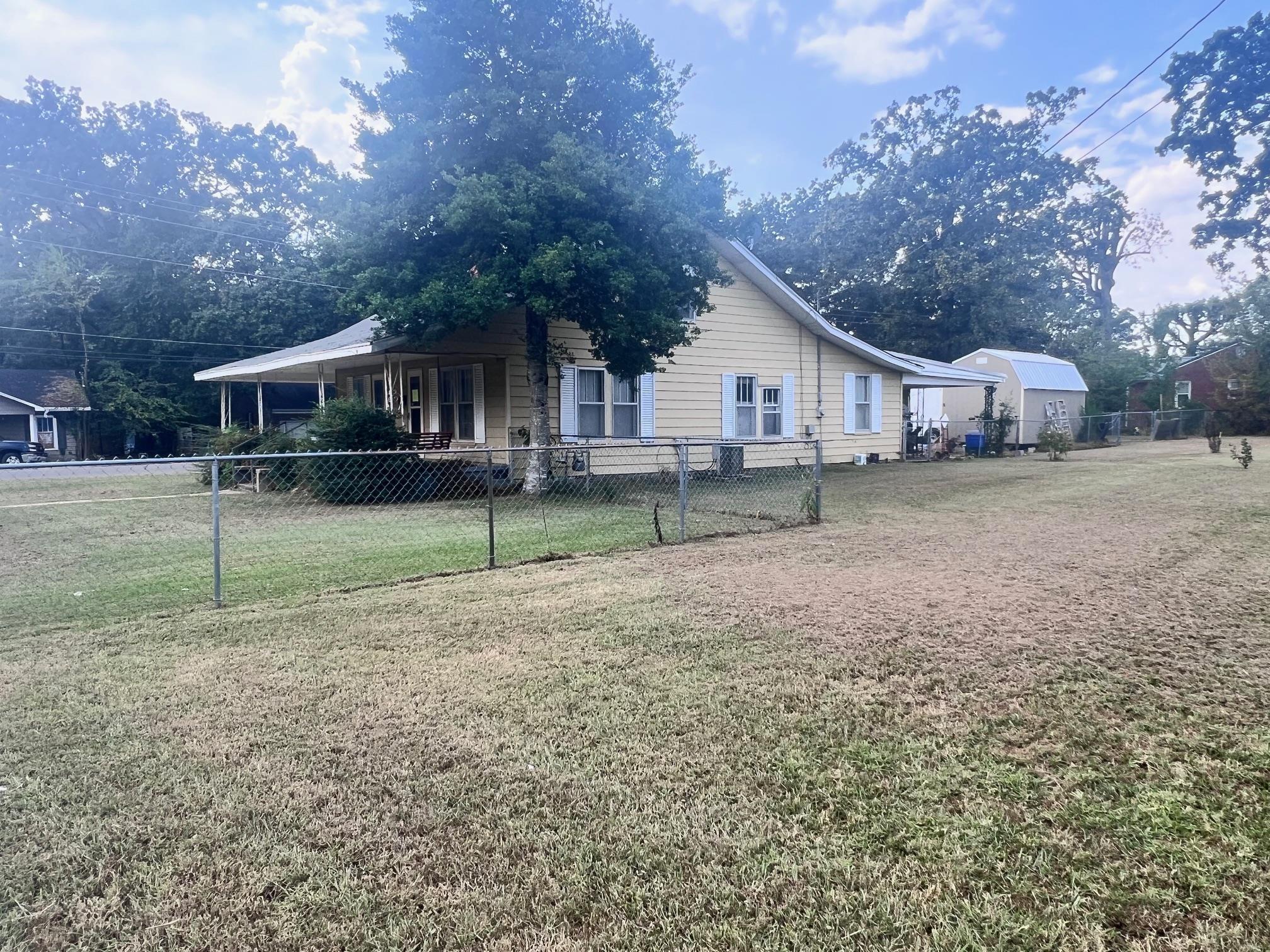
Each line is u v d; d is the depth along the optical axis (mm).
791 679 3559
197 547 7438
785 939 1826
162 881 2074
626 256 10773
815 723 3066
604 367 14320
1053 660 3797
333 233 13406
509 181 10375
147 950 1808
